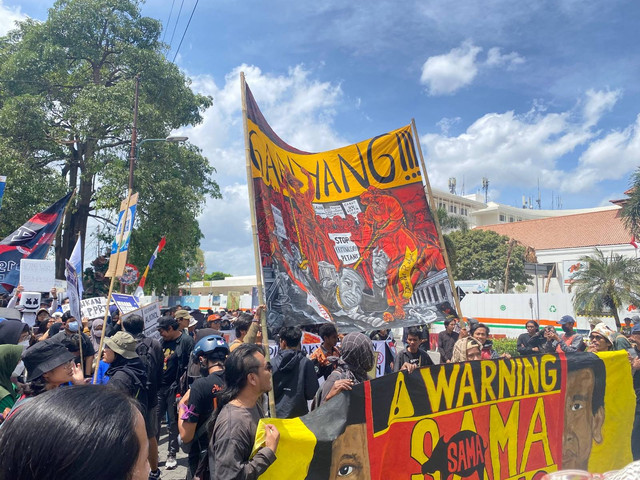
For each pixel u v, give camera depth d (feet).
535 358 13.17
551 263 158.10
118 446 3.20
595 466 13.76
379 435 10.26
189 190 76.48
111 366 13.70
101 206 70.79
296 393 14.43
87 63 85.97
